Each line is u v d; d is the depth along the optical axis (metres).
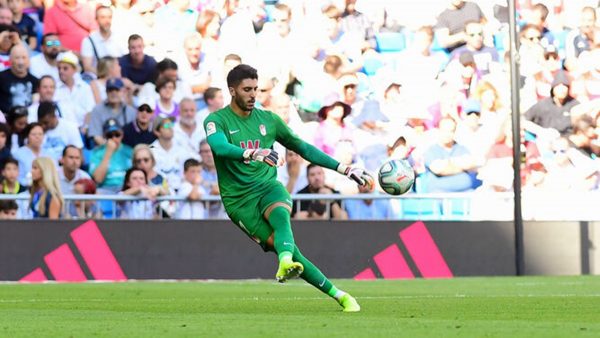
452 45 66.50
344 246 62.19
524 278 60.59
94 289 48.78
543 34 67.88
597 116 67.81
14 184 60.16
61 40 61.50
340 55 65.44
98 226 58.91
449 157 66.25
